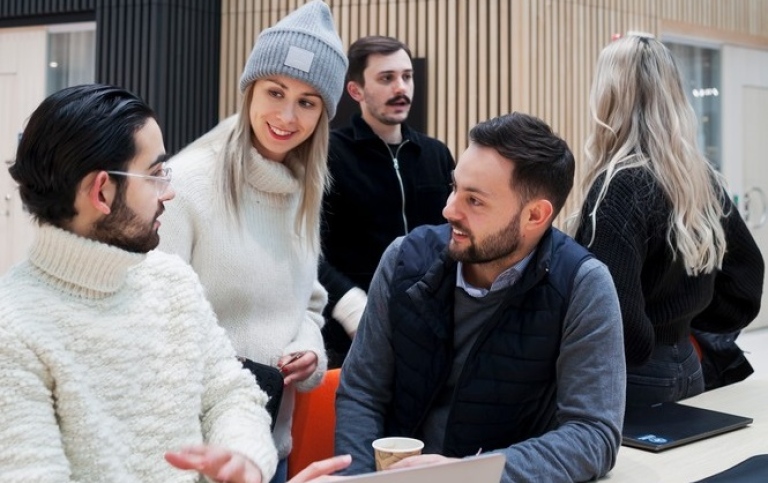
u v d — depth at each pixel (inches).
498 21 206.8
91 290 49.0
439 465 42.8
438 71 212.1
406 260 67.3
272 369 71.8
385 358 68.3
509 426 63.6
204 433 56.9
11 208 254.8
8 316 45.0
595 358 61.0
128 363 49.6
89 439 46.4
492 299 62.6
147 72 230.5
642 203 77.9
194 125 233.1
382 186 116.7
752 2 271.7
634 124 82.0
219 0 237.1
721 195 88.5
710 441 68.5
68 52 246.7
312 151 81.5
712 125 275.6
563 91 215.2
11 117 253.3
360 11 221.8
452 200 61.1
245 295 75.8
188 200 73.2
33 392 44.2
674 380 82.7
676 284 82.4
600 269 63.1
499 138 59.5
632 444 66.8
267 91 76.7
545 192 59.9
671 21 247.6
